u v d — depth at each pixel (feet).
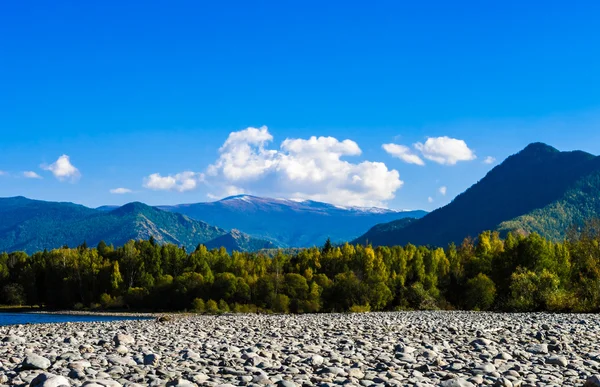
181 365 43.86
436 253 449.89
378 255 431.84
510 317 130.11
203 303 354.95
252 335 77.00
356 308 291.17
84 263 466.29
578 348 58.49
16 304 464.65
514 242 347.15
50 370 39.73
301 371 41.39
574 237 366.43
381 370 42.27
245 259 492.95
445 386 35.35
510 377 38.04
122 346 54.03
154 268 476.54
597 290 161.48
